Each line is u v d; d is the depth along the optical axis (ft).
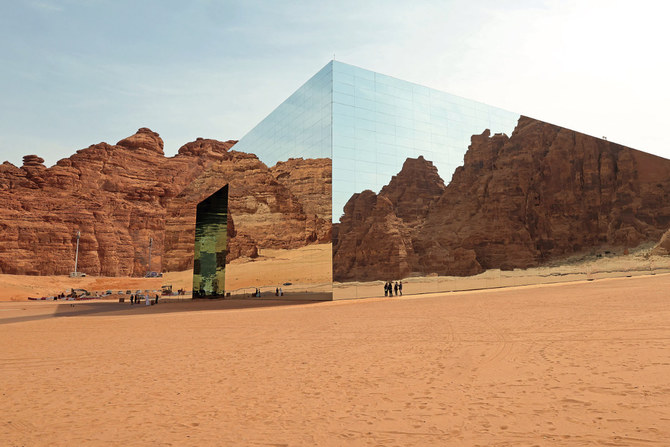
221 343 49.06
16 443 19.81
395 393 25.40
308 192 131.54
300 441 18.65
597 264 185.57
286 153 145.59
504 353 34.53
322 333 52.95
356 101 129.18
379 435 18.83
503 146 166.20
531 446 16.44
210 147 620.49
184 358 40.40
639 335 37.45
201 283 192.13
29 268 388.37
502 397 23.18
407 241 134.10
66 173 461.78
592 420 18.75
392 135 135.54
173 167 547.08
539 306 69.00
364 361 34.83
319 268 122.52
